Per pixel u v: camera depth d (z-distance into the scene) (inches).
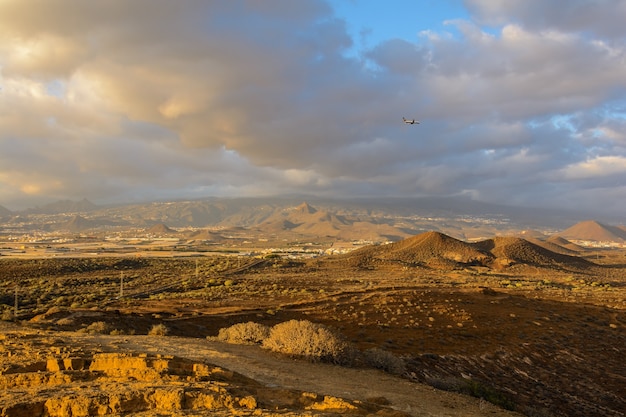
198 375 547.2
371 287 3112.7
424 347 1347.2
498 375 1246.9
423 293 2364.7
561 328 1808.6
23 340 818.8
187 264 5511.8
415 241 7027.6
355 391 646.5
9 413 396.5
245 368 711.7
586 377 1355.8
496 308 2084.2
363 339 1390.3
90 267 4869.6
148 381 500.1
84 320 1446.9
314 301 2268.7
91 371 552.1
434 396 727.7
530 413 914.1
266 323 1720.0
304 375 721.6
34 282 3602.4
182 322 1649.9
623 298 2891.2
